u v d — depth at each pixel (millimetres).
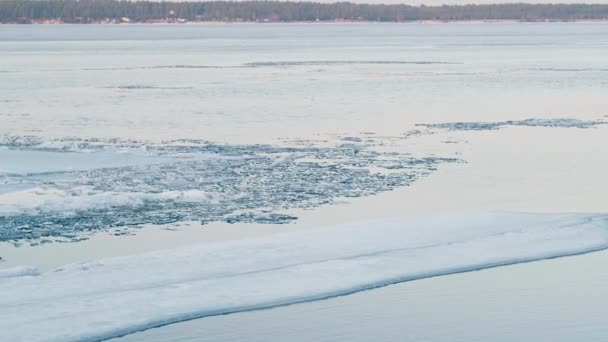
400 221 18516
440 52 103000
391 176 24781
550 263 16125
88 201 20500
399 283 15000
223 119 37938
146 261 15523
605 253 16750
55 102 44594
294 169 25656
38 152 28250
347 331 13000
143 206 20531
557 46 118750
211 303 13750
